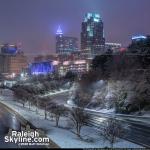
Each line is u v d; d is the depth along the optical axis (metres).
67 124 81.38
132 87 110.75
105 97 117.69
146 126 76.56
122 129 65.94
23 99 137.12
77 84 153.12
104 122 82.25
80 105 117.50
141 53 132.75
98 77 139.12
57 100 153.62
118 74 125.19
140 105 100.94
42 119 91.62
